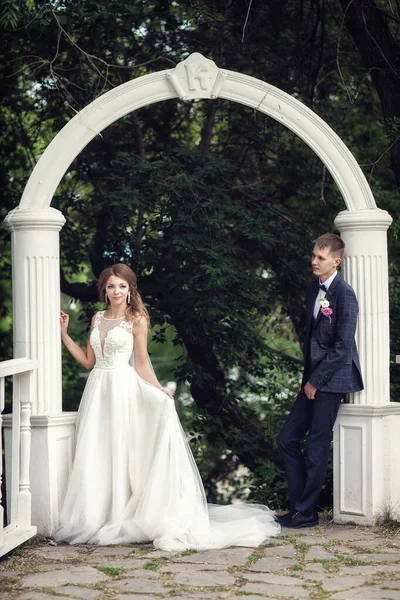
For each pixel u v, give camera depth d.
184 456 6.29
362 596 4.57
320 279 6.62
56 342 6.43
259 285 9.99
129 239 10.52
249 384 11.20
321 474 6.57
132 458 6.22
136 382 6.38
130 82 6.55
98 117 6.54
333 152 6.77
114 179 10.07
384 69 9.01
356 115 11.49
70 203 10.77
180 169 9.88
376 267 6.72
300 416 6.74
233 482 13.23
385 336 6.73
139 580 4.92
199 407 10.75
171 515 6.02
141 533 5.98
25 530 5.75
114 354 6.36
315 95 11.21
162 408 6.27
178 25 10.51
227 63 10.56
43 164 6.48
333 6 10.06
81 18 9.45
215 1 10.02
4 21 7.88
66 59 10.33
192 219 9.75
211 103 10.67
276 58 10.55
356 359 6.53
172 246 9.48
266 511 6.78
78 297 11.35
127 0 9.89
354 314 6.44
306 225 10.47
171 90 6.62
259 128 10.74
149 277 10.05
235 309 9.60
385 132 8.93
